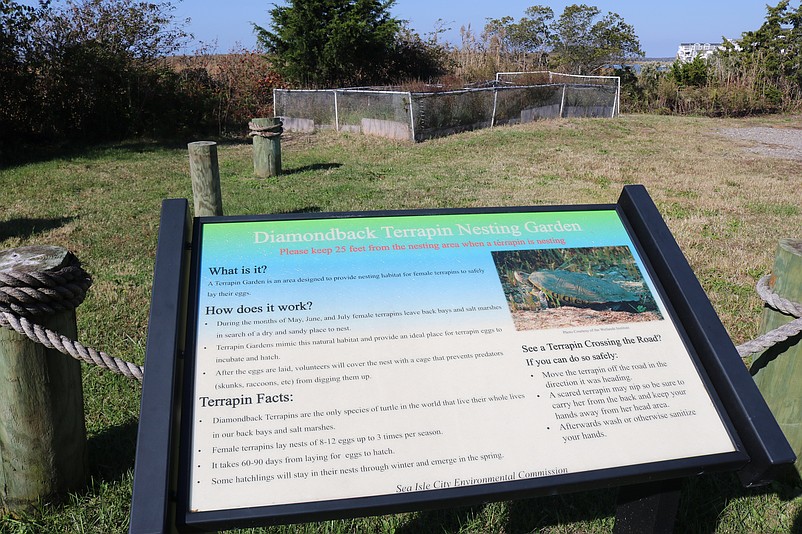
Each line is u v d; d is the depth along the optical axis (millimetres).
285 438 1824
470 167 11852
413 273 2180
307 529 2709
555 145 14656
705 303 2186
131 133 16000
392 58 25016
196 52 17578
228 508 1706
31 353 2586
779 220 8227
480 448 1877
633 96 24438
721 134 17203
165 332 1887
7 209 8336
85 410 3584
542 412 1965
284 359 1950
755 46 25578
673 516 2309
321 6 22656
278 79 19578
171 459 1720
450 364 2008
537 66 30906
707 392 2086
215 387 1884
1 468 2742
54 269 2562
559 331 2131
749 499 2982
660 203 9094
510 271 2242
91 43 15289
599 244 2383
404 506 1771
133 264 6117
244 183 10211
